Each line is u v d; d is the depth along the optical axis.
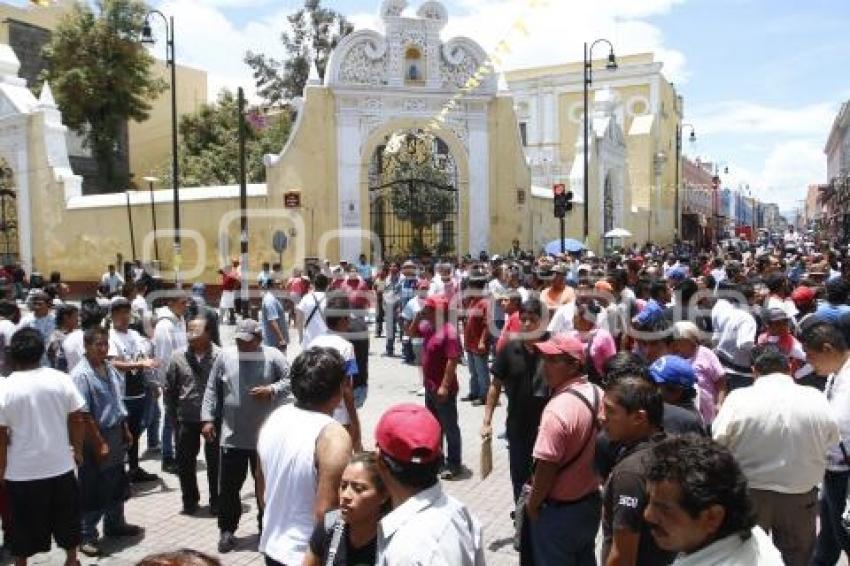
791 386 4.55
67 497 5.73
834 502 5.08
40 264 28.31
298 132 24.81
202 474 8.61
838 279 8.70
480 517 7.09
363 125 25.06
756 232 81.69
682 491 2.33
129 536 6.75
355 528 3.19
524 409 6.05
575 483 4.46
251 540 6.55
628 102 49.09
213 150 37.75
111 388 6.66
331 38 42.06
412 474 2.86
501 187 26.66
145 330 10.16
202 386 7.26
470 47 25.88
